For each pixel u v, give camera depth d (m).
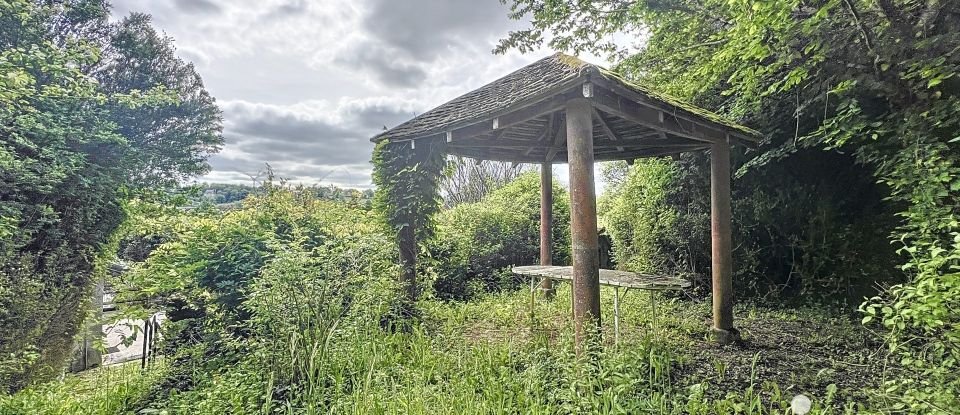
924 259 2.90
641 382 3.28
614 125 5.38
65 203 4.78
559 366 3.26
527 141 6.45
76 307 5.00
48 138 4.48
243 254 4.89
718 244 4.90
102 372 4.88
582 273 3.61
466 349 3.96
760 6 3.88
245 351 4.22
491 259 9.45
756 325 5.65
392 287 5.23
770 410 2.91
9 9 4.23
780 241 6.95
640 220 9.04
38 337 4.46
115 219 5.48
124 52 6.96
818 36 4.58
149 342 4.86
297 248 4.14
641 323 5.39
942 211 3.48
